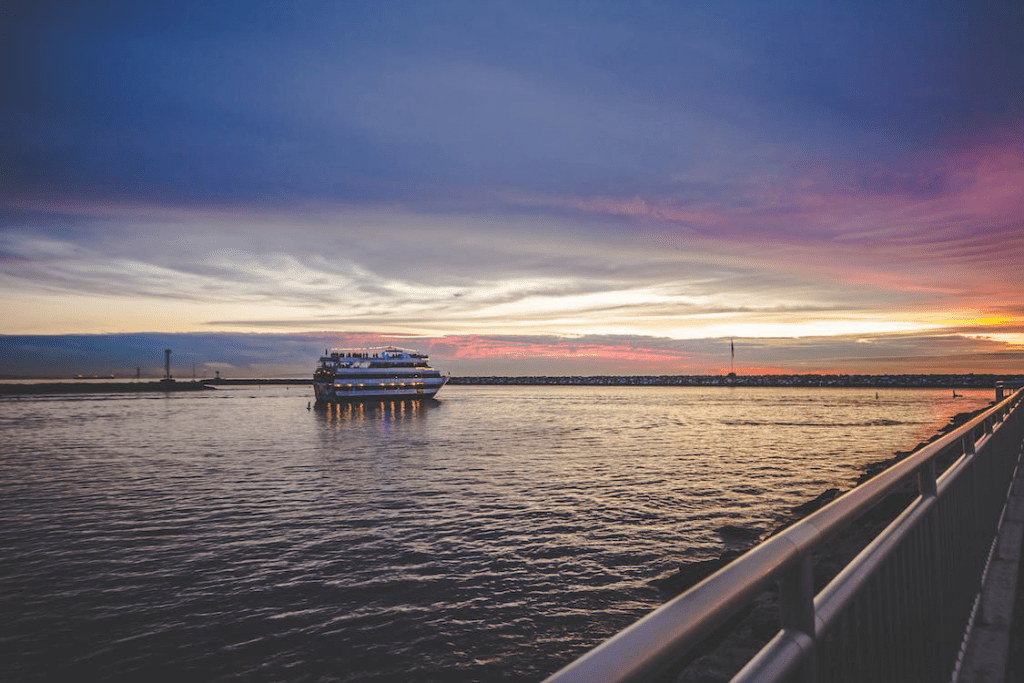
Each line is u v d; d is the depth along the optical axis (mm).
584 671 914
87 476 41688
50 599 17344
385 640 14508
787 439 65438
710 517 26484
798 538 1676
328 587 17938
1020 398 10117
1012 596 5047
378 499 31688
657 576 18453
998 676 3863
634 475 39406
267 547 22484
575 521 25859
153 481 39188
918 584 3250
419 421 104062
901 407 146750
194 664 13594
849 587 2205
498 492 33219
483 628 15031
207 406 173500
